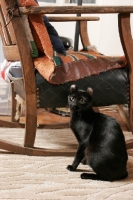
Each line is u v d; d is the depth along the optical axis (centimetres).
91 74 210
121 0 334
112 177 197
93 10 201
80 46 347
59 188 191
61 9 198
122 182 198
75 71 208
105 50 351
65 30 353
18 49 203
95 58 214
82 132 203
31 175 199
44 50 205
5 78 221
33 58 210
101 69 212
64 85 209
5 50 222
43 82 208
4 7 205
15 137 238
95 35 351
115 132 198
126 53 213
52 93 209
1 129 247
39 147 224
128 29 210
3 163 207
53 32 224
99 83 212
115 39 346
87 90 204
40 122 267
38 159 213
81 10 200
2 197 183
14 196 185
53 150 218
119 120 274
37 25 203
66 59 211
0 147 213
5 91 322
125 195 190
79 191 190
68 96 207
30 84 207
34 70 209
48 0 361
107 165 194
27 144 216
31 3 196
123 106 288
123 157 196
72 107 203
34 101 210
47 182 195
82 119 203
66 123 256
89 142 200
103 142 196
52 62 203
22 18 202
